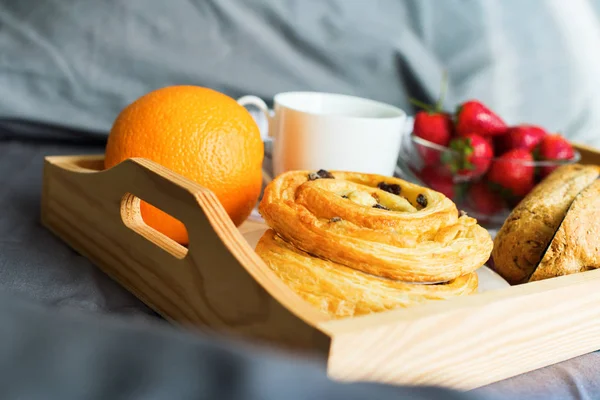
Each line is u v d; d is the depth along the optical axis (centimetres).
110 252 50
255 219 57
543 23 95
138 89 84
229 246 42
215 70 85
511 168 63
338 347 37
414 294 44
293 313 39
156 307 47
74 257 53
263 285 40
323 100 64
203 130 51
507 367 43
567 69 97
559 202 51
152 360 19
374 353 38
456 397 21
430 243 45
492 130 69
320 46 88
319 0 87
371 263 44
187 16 84
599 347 47
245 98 62
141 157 50
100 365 19
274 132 60
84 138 82
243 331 41
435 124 69
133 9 82
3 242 54
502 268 52
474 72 93
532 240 51
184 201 43
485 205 65
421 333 39
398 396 19
